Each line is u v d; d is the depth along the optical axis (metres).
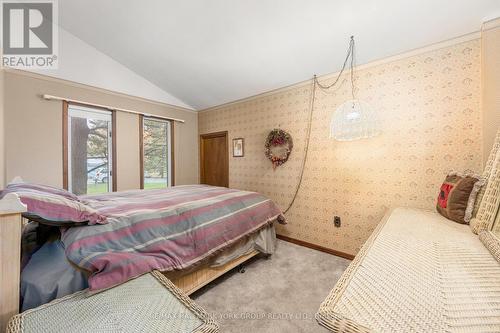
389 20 1.75
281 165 3.11
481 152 1.74
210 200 2.04
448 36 1.83
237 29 2.13
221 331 1.42
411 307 0.61
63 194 1.51
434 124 1.94
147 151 3.66
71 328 0.72
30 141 2.44
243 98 3.60
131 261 1.11
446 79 1.88
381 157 2.23
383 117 2.21
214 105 4.04
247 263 2.35
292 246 2.85
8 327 0.72
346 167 2.48
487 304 0.62
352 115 2.10
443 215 1.60
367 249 1.00
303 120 2.86
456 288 0.69
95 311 0.81
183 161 4.14
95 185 3.01
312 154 2.78
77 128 2.84
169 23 2.22
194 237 1.59
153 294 0.93
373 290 0.68
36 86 2.48
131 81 3.31
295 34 2.06
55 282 0.97
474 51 1.77
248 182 3.56
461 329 0.53
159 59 2.91
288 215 3.04
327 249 2.63
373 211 2.30
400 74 2.11
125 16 2.22
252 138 3.48
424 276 0.77
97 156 3.03
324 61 2.39
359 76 2.37
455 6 1.55
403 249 1.00
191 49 2.58
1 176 2.16
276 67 2.65
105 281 0.98
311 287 1.90
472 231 1.24
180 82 3.42
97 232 1.23
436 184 1.93
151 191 2.57
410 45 1.99
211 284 1.94
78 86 2.81
